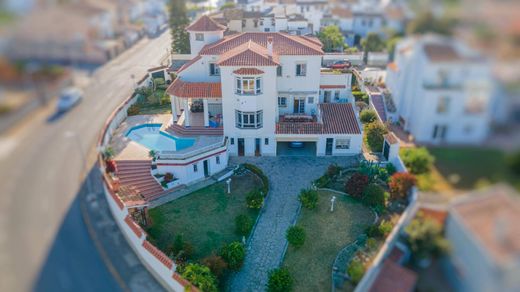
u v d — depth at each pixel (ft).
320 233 91.09
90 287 67.92
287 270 77.41
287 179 111.34
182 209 99.81
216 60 125.70
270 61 111.65
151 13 102.32
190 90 121.60
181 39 176.86
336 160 119.44
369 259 76.13
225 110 117.19
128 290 72.54
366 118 123.65
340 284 77.25
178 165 107.55
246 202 101.19
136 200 93.56
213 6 240.73
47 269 57.77
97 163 94.17
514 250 35.32
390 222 82.69
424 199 49.24
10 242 51.49
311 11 226.38
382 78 118.93
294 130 119.65
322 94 142.00
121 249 80.07
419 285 51.39
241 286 79.30
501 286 36.68
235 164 119.14
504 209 36.19
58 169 67.62
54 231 62.18
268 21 197.16
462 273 41.88
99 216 84.99
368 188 95.35
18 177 48.44
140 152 114.62
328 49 196.24
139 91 142.31
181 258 82.89
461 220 40.42
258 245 88.99
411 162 54.03
